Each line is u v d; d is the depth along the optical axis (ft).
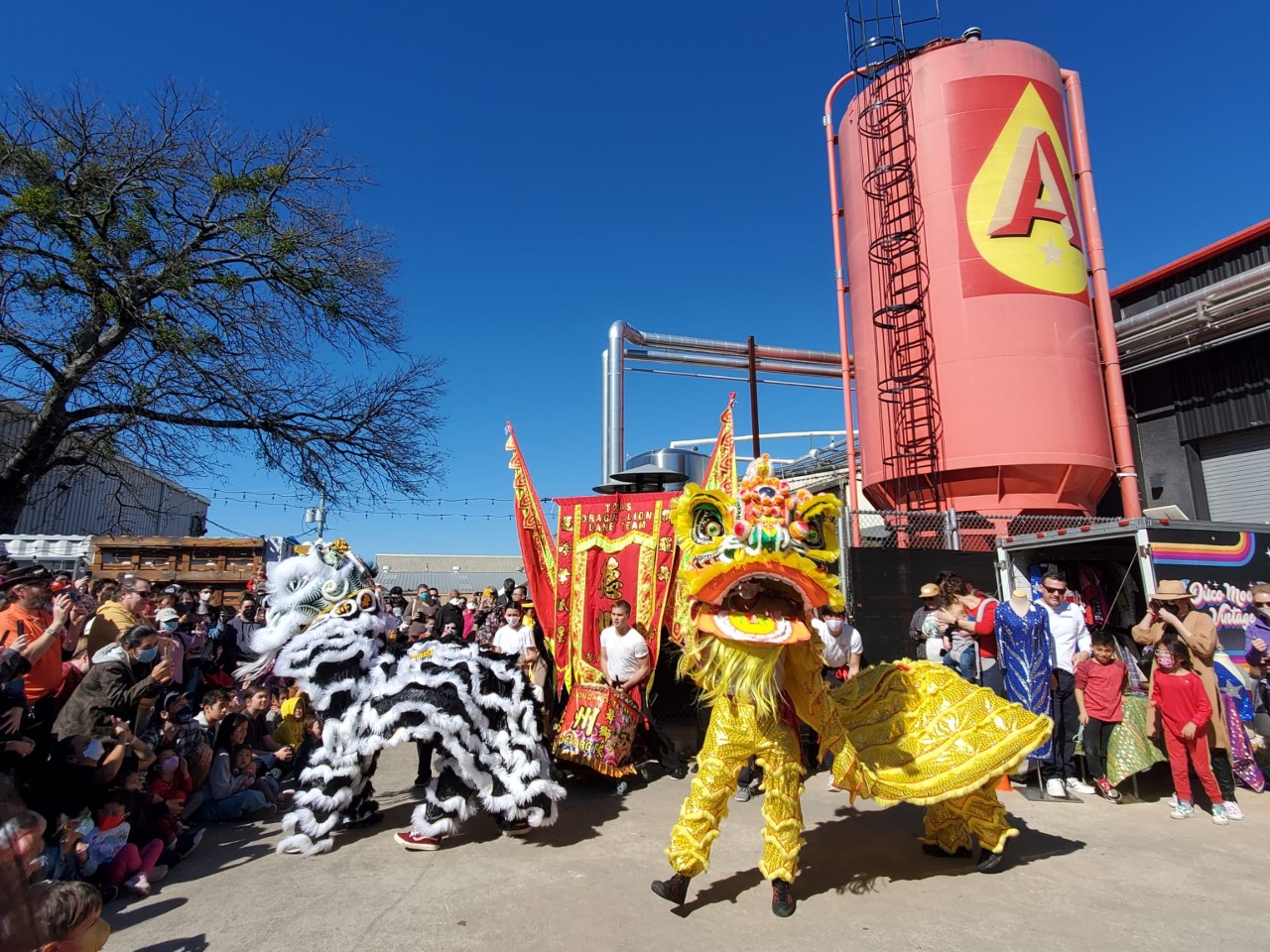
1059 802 18.93
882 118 42.55
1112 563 27.66
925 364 38.83
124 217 40.75
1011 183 38.65
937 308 38.88
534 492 25.34
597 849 14.99
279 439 46.44
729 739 12.47
